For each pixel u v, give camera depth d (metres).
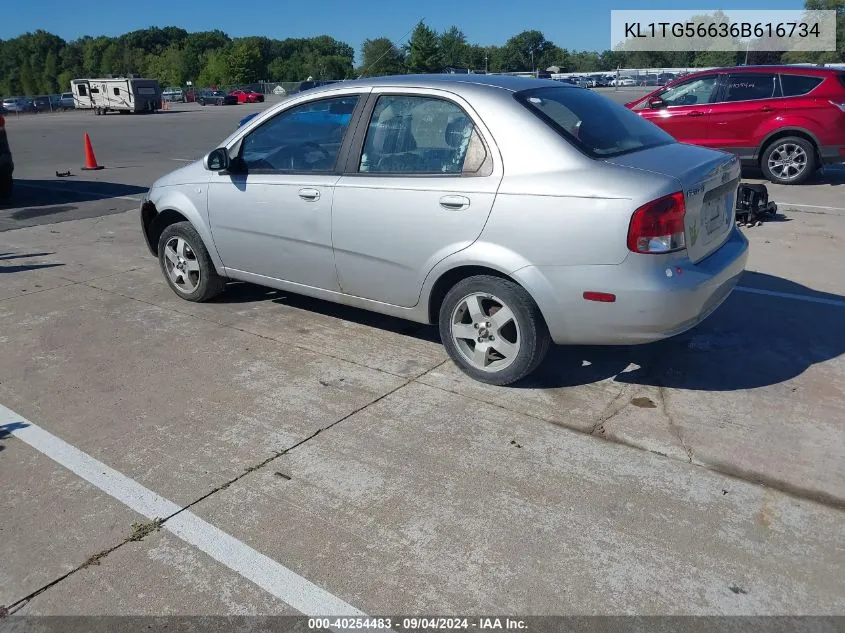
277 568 2.68
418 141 4.06
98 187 12.18
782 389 3.98
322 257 4.55
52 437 3.66
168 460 3.42
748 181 11.02
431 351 4.66
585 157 3.60
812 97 10.06
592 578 2.59
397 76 4.43
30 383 4.29
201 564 2.70
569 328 3.67
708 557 2.68
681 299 3.49
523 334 3.83
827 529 2.83
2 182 10.66
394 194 4.07
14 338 5.03
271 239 4.82
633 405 3.85
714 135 10.77
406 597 2.52
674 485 3.13
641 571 2.62
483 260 3.77
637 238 3.39
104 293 6.05
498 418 3.74
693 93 10.96
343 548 2.78
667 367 4.30
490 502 3.04
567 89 4.30
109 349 4.80
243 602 2.51
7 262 7.13
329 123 4.48
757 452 3.37
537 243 3.59
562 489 3.12
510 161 3.71
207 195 5.16
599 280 3.49
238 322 5.27
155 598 2.54
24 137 24.62
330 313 5.44
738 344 4.59
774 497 3.03
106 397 4.09
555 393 4.00
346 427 3.69
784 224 7.88
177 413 3.88
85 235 8.39
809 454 3.34
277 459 3.40
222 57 98.88
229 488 3.18
